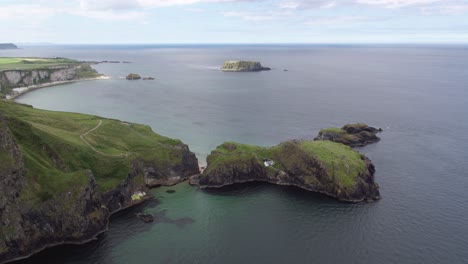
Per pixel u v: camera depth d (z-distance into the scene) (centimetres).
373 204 9312
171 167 10950
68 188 7925
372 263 6938
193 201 9550
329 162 10275
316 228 8175
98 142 11156
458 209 8988
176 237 7838
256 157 11181
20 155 7869
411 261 6988
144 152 11162
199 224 8375
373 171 11306
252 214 8850
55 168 8906
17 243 7044
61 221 7606
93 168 9556
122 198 9212
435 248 7388
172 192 10100
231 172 10675
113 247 7475
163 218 8644
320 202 9462
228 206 9275
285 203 9419
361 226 8238
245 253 7262
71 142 10369
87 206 7988
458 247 7412
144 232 8025
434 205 9212
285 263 6944
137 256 7175
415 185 10438
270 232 8025
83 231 7712
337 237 7812
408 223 8344
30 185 7662
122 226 8269
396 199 9575
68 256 7169
